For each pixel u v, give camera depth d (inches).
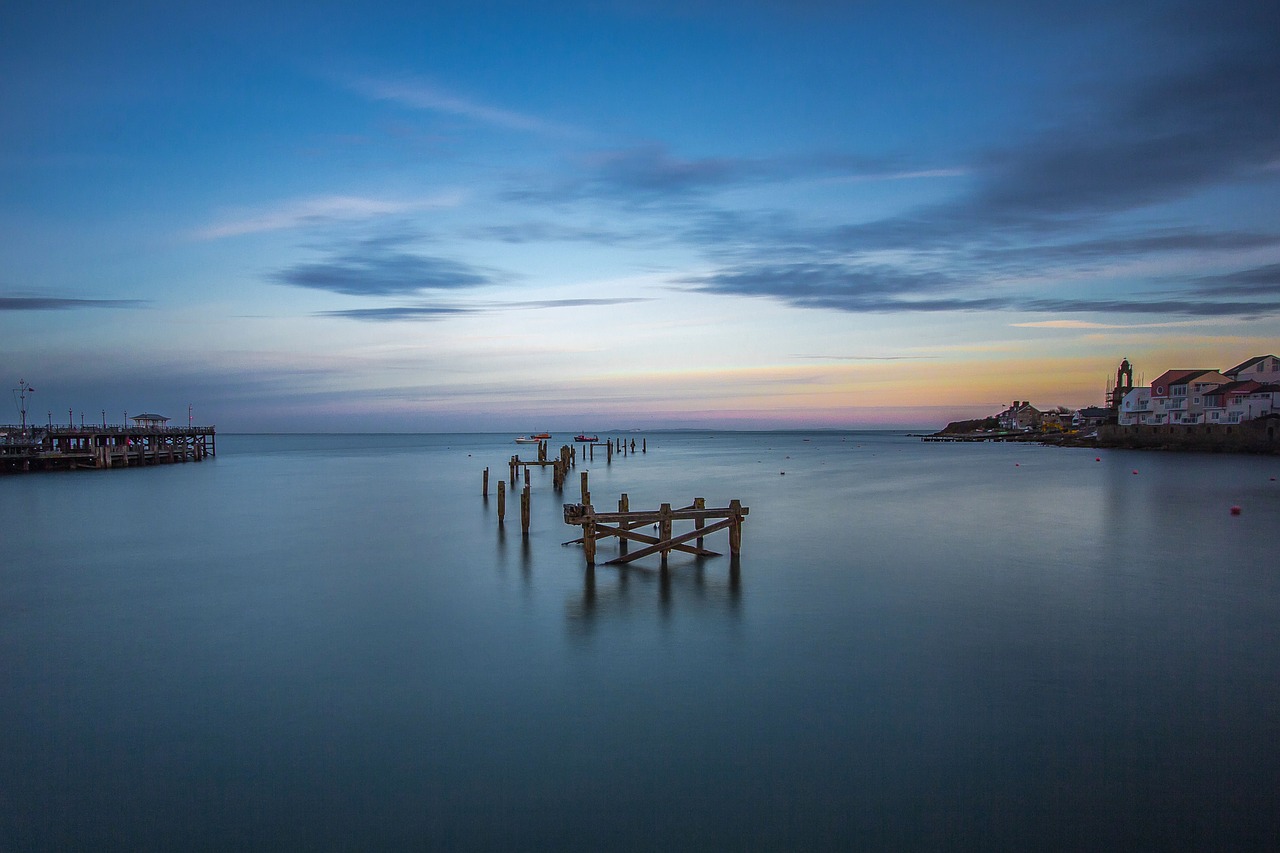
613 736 580.7
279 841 461.7
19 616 917.8
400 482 2800.2
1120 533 1449.3
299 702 651.5
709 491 2336.4
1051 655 745.0
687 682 685.3
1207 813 478.9
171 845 459.5
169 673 723.4
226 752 565.6
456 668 726.5
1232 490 2249.0
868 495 2193.7
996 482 2600.9
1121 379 6505.9
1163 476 2785.4
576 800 498.0
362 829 471.5
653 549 1151.6
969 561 1180.5
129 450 4067.4
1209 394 4741.6
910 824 470.3
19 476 3193.9
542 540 1391.5
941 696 649.0
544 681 690.8
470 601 960.3
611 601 952.9
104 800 506.6
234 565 1208.2
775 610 906.1
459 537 1440.7
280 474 3302.2
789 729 589.6
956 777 520.7
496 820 478.3
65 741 585.6
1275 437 3959.2
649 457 4805.6
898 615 883.4
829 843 454.3
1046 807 485.7
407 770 536.4
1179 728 588.1
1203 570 1112.8
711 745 566.9
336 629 851.4
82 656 773.9
